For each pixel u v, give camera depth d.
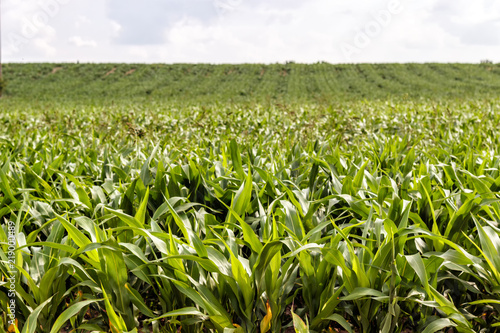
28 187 3.31
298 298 2.54
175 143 6.34
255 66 63.62
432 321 1.86
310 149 4.23
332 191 2.99
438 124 8.22
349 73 57.62
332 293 1.89
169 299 1.96
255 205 2.81
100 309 2.02
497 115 9.26
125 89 49.59
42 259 2.09
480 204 2.18
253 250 1.94
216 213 3.01
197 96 41.94
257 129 8.61
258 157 3.84
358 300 1.89
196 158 4.07
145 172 3.12
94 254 1.89
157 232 1.89
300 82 52.34
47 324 1.91
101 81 54.66
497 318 2.05
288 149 4.94
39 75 56.84
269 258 1.77
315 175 3.21
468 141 5.50
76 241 1.86
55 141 5.99
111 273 1.82
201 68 62.31
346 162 3.93
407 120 9.00
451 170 3.17
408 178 2.90
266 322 1.83
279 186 3.16
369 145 5.10
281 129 8.48
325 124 8.59
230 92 45.88
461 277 2.16
